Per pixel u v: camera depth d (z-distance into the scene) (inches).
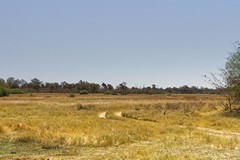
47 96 5565.9
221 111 2513.5
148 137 1269.7
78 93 7578.7
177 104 3206.2
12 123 1545.3
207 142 1131.3
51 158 848.3
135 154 874.1
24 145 1047.0
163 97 5546.3
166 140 1189.1
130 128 1535.4
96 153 931.3
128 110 2913.4
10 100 4028.1
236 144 1083.3
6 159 829.2
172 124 1857.8
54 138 1151.0
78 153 930.7
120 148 1016.9
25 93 6653.5
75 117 2198.6
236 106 2832.2
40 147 1017.5
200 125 1750.7
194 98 5083.7
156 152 920.3
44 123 1622.8
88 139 1128.8
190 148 1003.9
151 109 2940.5
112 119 2224.4
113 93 7263.8
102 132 1350.9
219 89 2571.4
